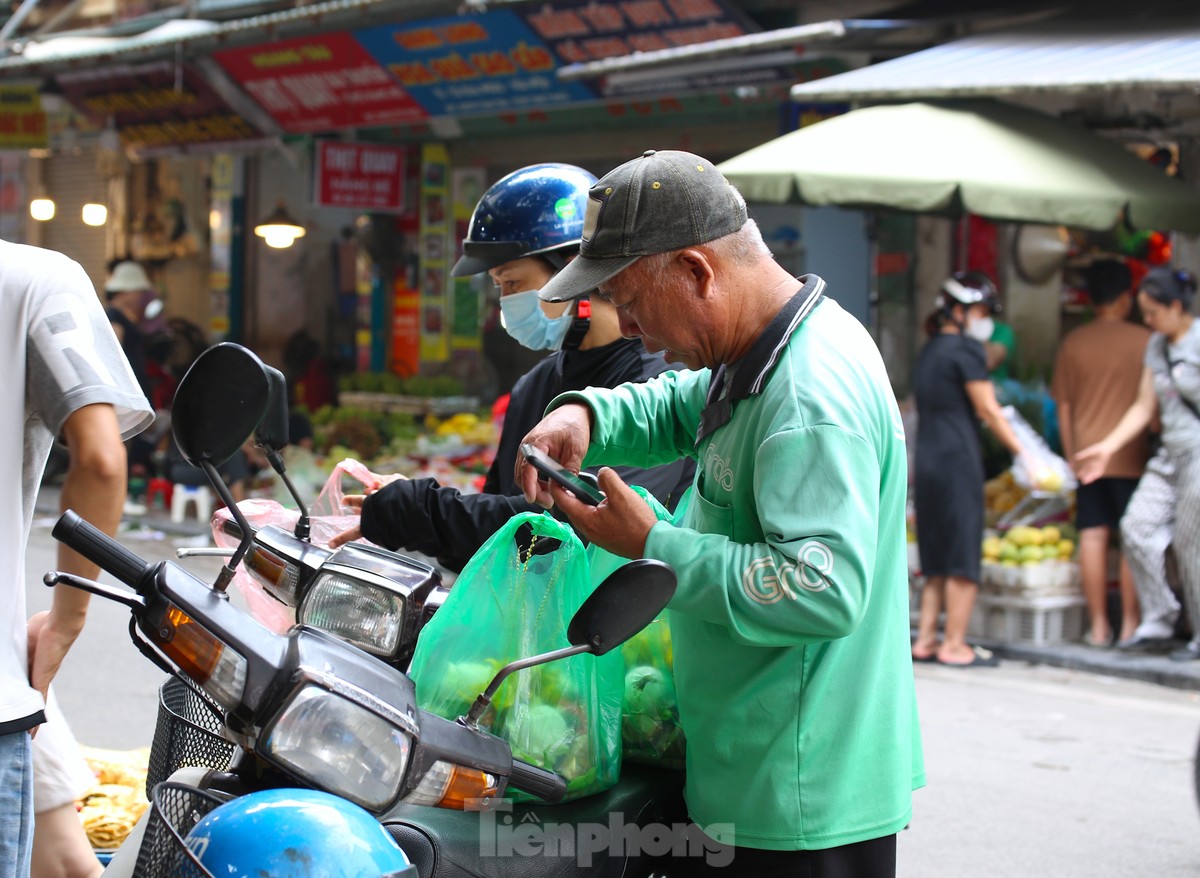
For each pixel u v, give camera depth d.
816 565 1.95
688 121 11.30
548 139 12.66
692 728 2.18
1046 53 7.92
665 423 2.47
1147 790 5.35
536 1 10.56
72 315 2.37
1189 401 7.27
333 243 15.23
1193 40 7.54
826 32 8.35
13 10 17.61
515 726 2.13
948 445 7.44
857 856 2.16
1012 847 4.68
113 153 16.77
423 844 1.99
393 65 12.34
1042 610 7.75
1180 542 7.38
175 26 14.41
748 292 2.13
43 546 10.52
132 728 5.71
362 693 1.82
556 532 2.20
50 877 2.94
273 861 1.72
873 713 2.15
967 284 7.55
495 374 13.59
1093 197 7.35
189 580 1.84
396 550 2.69
